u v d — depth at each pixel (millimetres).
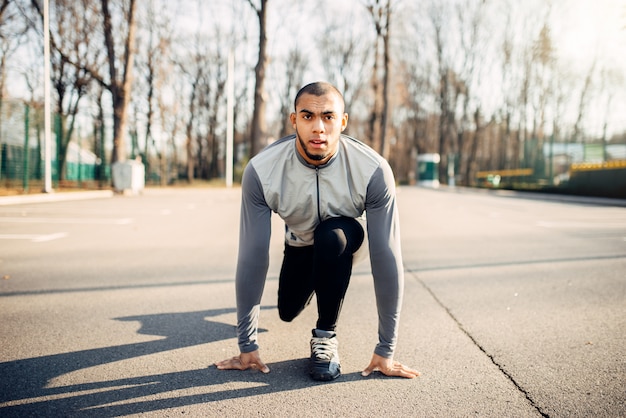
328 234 1836
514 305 2875
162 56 22469
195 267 3922
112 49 14453
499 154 36188
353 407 1583
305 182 1832
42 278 3479
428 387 1740
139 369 1895
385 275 1805
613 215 9188
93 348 2119
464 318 2609
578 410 1561
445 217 8734
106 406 1582
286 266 2141
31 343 2172
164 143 20938
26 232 5867
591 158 17234
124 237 5570
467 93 31797
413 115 39469
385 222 1808
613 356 2041
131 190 14133
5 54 19719
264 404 1603
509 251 4875
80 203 10602
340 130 1736
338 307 1857
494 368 1915
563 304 2896
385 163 1817
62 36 19562
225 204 10969
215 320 2553
